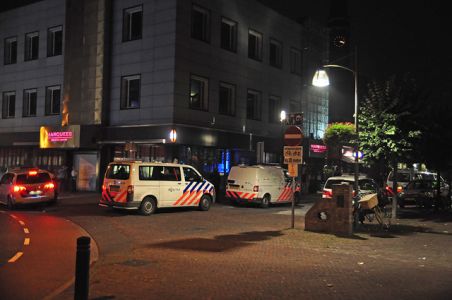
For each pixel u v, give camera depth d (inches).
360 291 280.4
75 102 1117.1
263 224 613.6
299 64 1440.7
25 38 1277.1
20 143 1210.0
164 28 995.9
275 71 1314.0
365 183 722.2
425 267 353.7
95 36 1089.4
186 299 261.7
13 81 1294.3
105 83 1072.8
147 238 487.2
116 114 1064.8
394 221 675.4
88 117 1087.6
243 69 1186.0
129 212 724.7
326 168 1405.0
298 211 804.0
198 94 1054.4
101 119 1064.2
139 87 1032.8
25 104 1264.8
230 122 1138.0
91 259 381.7
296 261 372.2
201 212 757.9
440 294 274.2
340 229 529.0
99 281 303.1
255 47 1256.2
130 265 352.5
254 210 817.5
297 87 1414.9
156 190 705.6
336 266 354.3
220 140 1077.1
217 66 1097.4
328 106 1584.6
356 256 398.3
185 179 749.3
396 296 269.6
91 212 724.0
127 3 1061.1
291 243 462.0
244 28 1193.4
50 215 685.3
